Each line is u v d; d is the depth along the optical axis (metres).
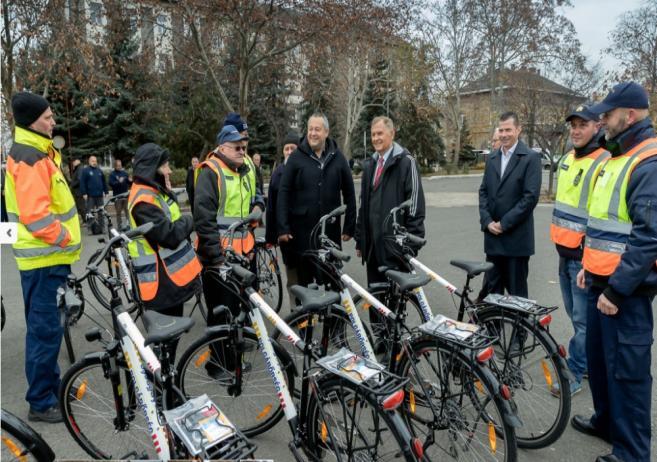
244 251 4.10
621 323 2.63
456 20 34.00
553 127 19.27
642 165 2.58
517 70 25.77
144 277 3.29
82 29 13.13
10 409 3.50
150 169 3.27
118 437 2.85
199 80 20.70
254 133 28.42
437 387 2.73
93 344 4.63
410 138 38.75
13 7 11.87
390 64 28.69
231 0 12.93
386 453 2.30
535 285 6.73
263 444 3.09
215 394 3.14
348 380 2.33
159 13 15.09
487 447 2.56
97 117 21.58
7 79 11.77
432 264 8.01
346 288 3.21
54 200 3.20
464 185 28.28
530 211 4.18
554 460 2.91
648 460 2.68
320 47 15.41
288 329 2.64
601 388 3.00
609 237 2.75
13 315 5.57
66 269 3.25
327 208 4.61
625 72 19.19
